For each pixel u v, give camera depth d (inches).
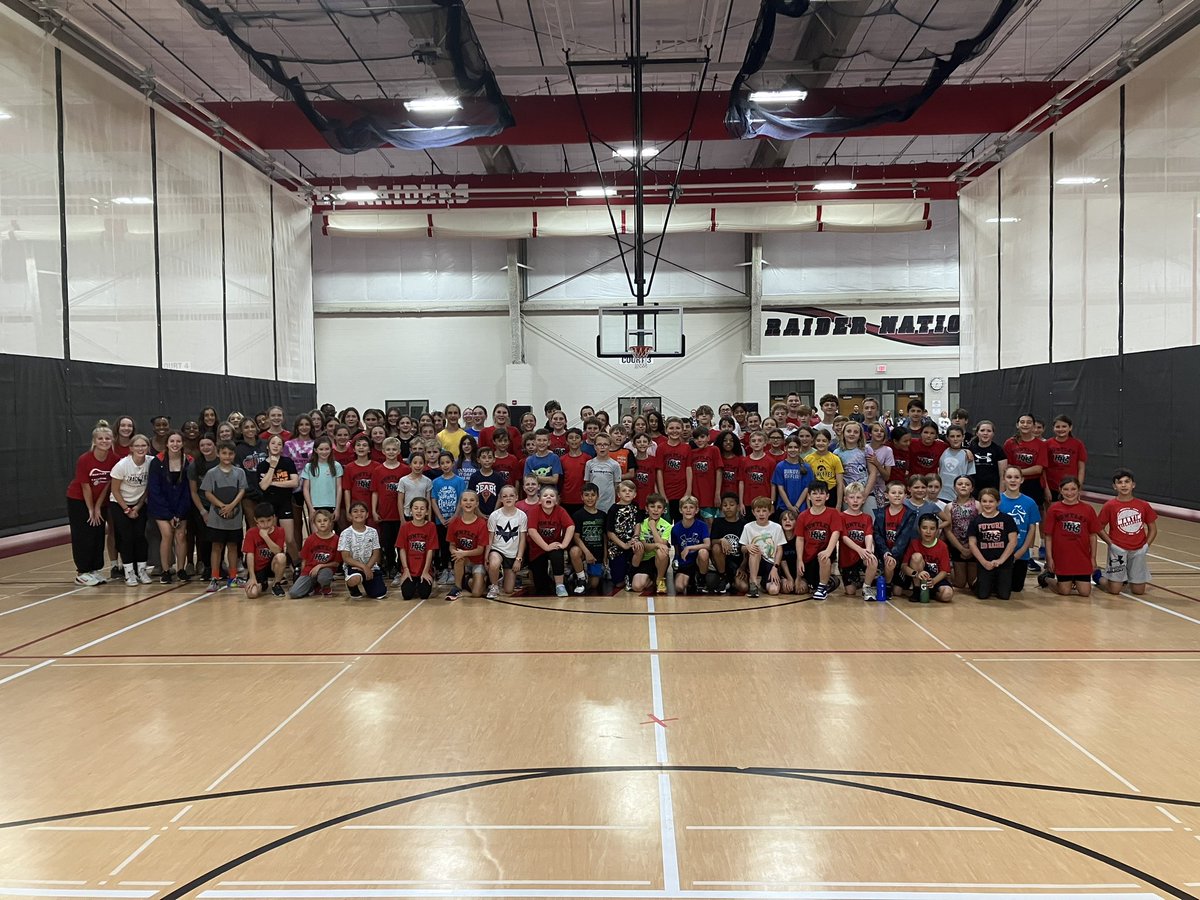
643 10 434.0
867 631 205.5
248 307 555.8
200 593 260.7
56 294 368.8
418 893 92.4
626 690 161.3
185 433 277.6
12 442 343.0
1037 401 521.7
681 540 260.5
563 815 110.3
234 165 538.0
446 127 395.2
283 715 149.3
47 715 150.9
